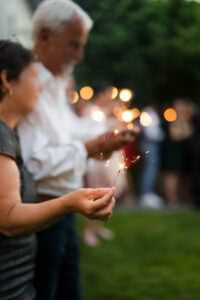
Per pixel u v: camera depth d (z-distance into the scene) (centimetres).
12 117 152
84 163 190
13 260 142
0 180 127
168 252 445
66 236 198
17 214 124
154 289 338
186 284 349
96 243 477
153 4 975
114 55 970
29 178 158
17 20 401
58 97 197
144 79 1020
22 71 149
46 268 185
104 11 883
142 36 976
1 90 149
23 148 183
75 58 202
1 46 150
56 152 184
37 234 185
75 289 201
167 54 980
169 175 775
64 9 193
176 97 1053
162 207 747
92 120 373
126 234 525
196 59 992
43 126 186
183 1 974
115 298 319
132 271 381
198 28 987
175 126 761
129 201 788
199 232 539
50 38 196
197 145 758
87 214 118
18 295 144
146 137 726
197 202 770
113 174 484
